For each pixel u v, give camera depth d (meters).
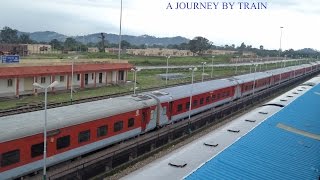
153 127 31.61
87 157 24.48
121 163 25.00
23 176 19.95
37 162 20.25
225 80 50.88
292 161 16.55
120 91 53.81
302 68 98.44
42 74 46.81
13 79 43.91
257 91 61.81
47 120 21.11
